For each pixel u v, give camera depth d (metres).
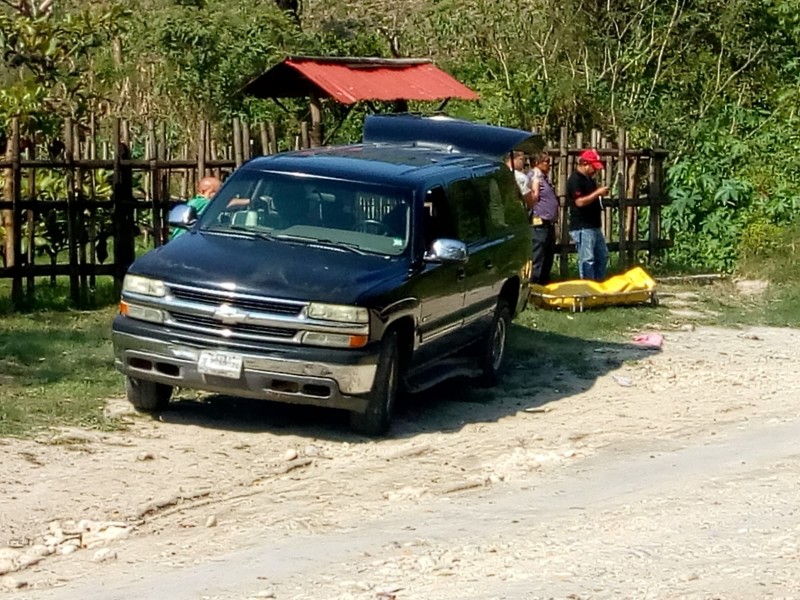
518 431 10.91
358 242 10.73
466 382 12.68
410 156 12.16
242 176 11.30
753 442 10.59
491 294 12.18
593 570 6.79
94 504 8.36
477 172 12.38
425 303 10.67
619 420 11.46
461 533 7.77
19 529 7.85
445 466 9.68
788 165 21.80
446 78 18.42
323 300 9.77
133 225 15.20
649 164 19.44
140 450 9.57
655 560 6.98
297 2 27.03
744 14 24.17
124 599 6.47
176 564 7.24
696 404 12.17
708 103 23.95
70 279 14.75
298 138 18.00
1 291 15.09
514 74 24.14
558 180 18.11
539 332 15.10
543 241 16.53
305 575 6.87
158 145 18.03
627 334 15.41
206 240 10.65
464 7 25.03
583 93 23.44
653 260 19.64
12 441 9.54
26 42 18.19
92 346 12.64
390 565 7.03
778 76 24.66
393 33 26.08
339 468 9.49
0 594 6.68
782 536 7.50
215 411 10.77
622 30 23.95
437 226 11.23
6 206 14.27
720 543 7.36
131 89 23.12
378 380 10.06
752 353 14.70
